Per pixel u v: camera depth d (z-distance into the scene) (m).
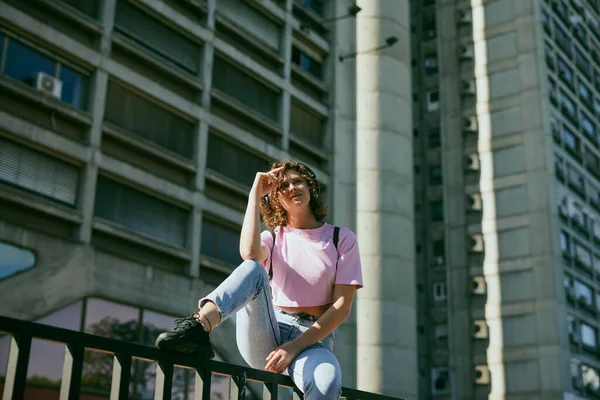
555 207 37.53
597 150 44.38
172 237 20.38
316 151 26.45
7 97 16.75
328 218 26.17
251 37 24.75
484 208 39.72
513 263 37.78
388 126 28.02
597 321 39.38
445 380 38.31
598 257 41.34
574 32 45.00
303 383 3.29
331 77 28.22
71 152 17.64
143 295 18.50
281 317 3.64
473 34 43.09
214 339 19.98
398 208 27.27
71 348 2.50
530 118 39.50
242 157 23.56
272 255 3.69
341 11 29.53
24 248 15.89
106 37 19.33
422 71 44.88
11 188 16.06
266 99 25.28
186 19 22.20
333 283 3.65
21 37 17.27
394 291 26.09
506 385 36.22
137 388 17.33
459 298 39.12
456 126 42.28
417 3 46.66
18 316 15.45
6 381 2.33
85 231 17.56
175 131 21.23
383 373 24.95
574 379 35.53
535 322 36.19
